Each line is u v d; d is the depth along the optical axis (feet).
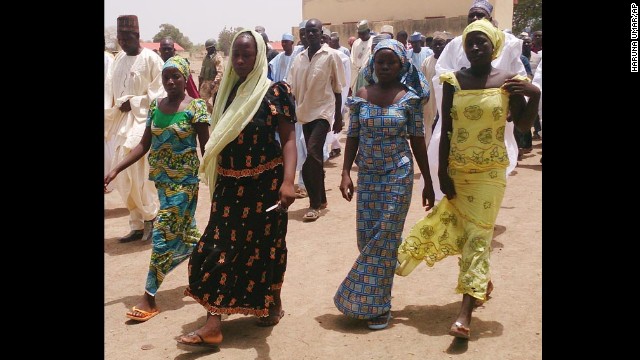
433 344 13.11
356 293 13.83
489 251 13.39
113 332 14.19
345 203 25.96
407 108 13.62
